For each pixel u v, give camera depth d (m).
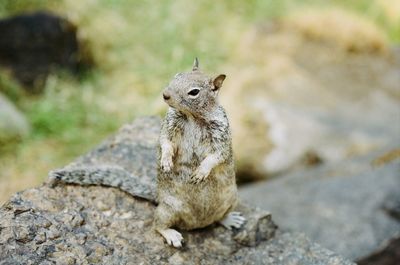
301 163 2.47
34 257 1.41
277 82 2.88
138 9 3.23
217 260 1.50
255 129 2.54
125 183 1.55
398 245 1.93
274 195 2.13
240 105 2.65
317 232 1.96
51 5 2.99
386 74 3.22
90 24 2.99
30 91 2.66
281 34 3.31
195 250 1.51
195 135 1.43
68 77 2.74
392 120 2.79
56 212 1.49
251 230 1.55
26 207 1.48
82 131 2.47
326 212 2.03
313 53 3.24
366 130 2.61
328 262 1.52
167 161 1.42
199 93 1.40
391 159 2.24
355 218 2.00
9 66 2.64
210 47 3.10
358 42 3.38
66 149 2.35
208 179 1.45
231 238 1.54
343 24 3.43
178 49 2.98
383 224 1.98
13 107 2.42
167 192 1.47
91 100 2.63
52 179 1.53
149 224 1.52
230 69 2.99
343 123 2.66
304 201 2.08
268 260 1.52
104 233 1.49
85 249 1.45
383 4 4.11
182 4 3.39
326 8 3.83
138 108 2.62
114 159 1.64
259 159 2.46
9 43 2.62
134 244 1.48
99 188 1.55
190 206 1.47
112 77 2.83
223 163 1.44
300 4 3.80
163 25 3.17
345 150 2.48
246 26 3.40
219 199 1.47
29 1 2.94
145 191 1.55
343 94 2.95
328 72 3.10
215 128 1.43
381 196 2.07
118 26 3.07
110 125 2.50
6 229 1.43
